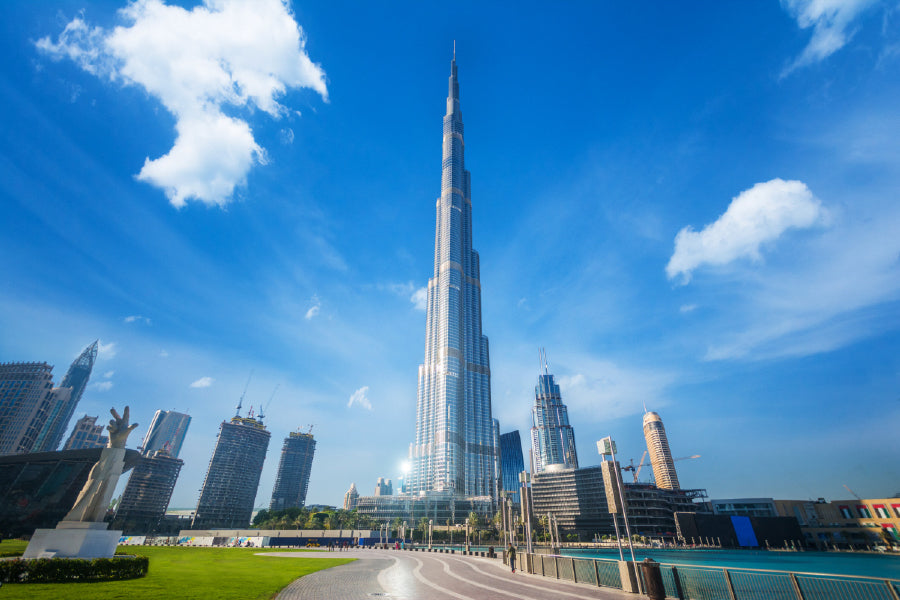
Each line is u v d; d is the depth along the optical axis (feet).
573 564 77.15
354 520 640.17
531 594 61.77
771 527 586.04
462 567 115.55
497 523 579.89
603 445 70.28
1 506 473.67
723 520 592.19
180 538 349.41
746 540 571.69
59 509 491.31
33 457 509.76
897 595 38.09
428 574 94.48
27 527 470.39
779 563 327.67
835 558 413.80
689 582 55.26
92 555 94.89
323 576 89.30
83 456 512.63
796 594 44.91
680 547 545.85
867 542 565.53
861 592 40.50
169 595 56.24
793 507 651.66
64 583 64.54
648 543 579.89
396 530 579.07
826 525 609.42
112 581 68.95
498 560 148.46
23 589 57.06
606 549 471.21
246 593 61.16
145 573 80.07
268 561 136.15
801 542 581.94
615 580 65.36
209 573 89.45
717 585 51.75
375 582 78.79
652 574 53.16
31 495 488.85
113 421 109.40
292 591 66.03
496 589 67.92
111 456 106.42
